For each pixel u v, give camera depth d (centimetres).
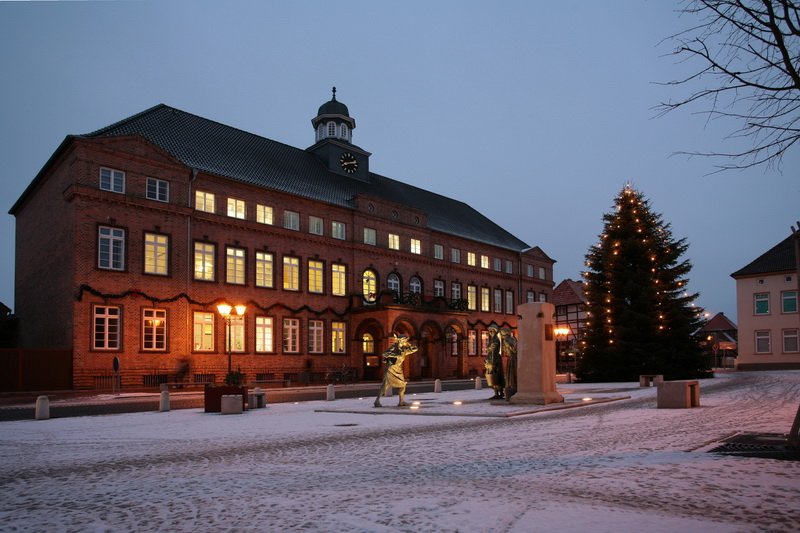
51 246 3662
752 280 5450
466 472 811
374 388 3844
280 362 4222
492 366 2169
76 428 1592
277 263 4288
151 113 4331
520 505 612
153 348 3559
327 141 5369
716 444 996
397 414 1816
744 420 1366
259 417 1847
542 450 994
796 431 952
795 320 5194
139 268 3538
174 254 3706
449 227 5997
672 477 736
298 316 4388
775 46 724
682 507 594
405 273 5300
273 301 4231
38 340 3800
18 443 1277
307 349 4419
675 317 3903
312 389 3722
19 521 616
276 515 607
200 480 808
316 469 873
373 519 577
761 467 792
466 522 554
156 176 3672
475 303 6103
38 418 1916
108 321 3394
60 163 3597
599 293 4034
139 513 636
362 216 4947
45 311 3700
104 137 3453
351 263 4828
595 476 755
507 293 6550
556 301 7619
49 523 606
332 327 4625
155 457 1037
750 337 5412
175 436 1355
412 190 6444
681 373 3853
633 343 3812
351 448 1086
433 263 5609
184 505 665
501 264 6562
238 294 4028
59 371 3219
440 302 5150
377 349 4900
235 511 629
